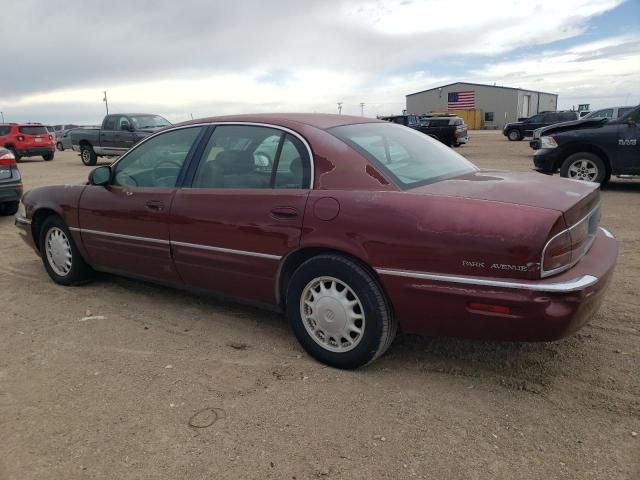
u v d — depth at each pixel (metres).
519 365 3.37
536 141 11.28
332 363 3.38
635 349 3.49
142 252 4.26
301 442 2.66
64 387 3.24
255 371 3.38
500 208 2.83
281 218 3.39
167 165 4.16
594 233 3.38
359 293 3.17
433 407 2.94
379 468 2.47
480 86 71.19
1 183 8.23
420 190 3.12
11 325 4.20
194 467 2.51
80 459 2.59
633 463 2.46
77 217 4.71
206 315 4.31
